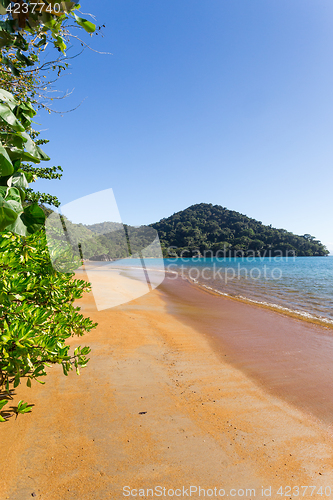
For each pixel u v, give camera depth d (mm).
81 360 2344
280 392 4031
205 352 5594
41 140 5316
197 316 9109
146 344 5691
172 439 2750
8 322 1840
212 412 3350
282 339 6707
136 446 2580
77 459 2322
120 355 4883
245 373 4656
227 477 2316
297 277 27969
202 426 3025
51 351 1795
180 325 7723
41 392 3305
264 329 7637
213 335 6926
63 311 2607
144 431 2822
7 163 827
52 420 2795
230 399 3732
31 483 2023
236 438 2869
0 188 838
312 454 2703
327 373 4738
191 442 2730
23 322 1781
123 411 3145
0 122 1037
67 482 2080
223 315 9414
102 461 2344
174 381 4105
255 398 3807
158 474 2271
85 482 2102
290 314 9789
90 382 3740
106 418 2971
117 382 3836
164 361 4883
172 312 9523
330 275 30703
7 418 2682
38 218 882
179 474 2297
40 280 2311
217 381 4277
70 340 5410
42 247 1889
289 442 2873
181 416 3182
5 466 2125
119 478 2186
